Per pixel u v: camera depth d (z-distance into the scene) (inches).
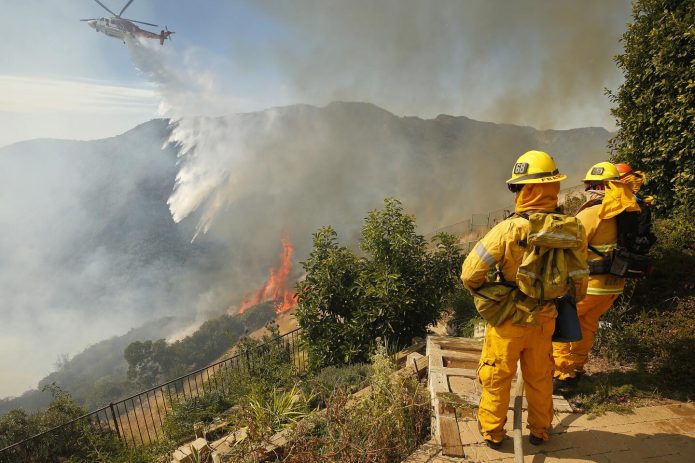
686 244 209.5
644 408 131.1
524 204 102.1
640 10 245.9
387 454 134.6
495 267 105.7
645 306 188.5
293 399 216.8
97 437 255.1
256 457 154.6
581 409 134.0
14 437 304.5
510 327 103.0
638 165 254.8
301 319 295.1
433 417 144.8
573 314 106.9
